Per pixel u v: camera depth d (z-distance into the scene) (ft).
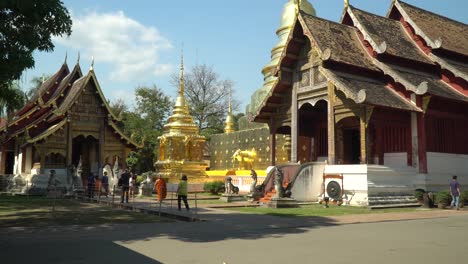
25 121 115.44
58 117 103.19
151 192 100.48
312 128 98.02
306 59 84.99
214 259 27.86
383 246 32.78
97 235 38.14
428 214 59.82
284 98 91.15
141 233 39.52
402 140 81.56
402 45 88.17
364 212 61.72
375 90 76.43
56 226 44.09
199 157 121.80
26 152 108.17
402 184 74.64
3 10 38.63
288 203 68.85
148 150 178.60
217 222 47.93
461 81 86.74
